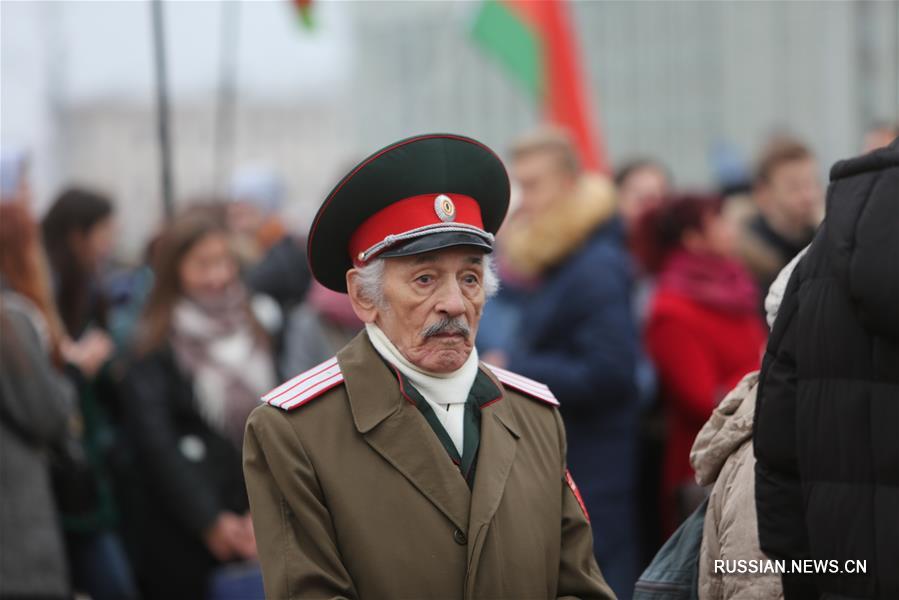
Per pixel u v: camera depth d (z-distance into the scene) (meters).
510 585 3.56
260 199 10.74
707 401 7.17
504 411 3.77
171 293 6.90
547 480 3.76
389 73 62.12
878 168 3.29
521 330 7.06
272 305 7.71
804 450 3.41
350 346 3.79
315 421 3.61
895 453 3.26
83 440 6.89
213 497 6.76
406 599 3.49
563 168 6.94
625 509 6.86
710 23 55.12
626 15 58.78
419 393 3.66
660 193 9.90
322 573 3.46
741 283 7.44
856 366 3.32
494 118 59.66
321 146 59.38
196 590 6.80
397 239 3.62
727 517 3.70
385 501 3.55
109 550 6.80
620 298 6.87
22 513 5.86
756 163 8.45
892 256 3.19
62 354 6.53
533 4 10.36
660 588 3.98
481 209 3.86
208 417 6.85
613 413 6.84
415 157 3.66
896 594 3.26
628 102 58.62
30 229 6.33
